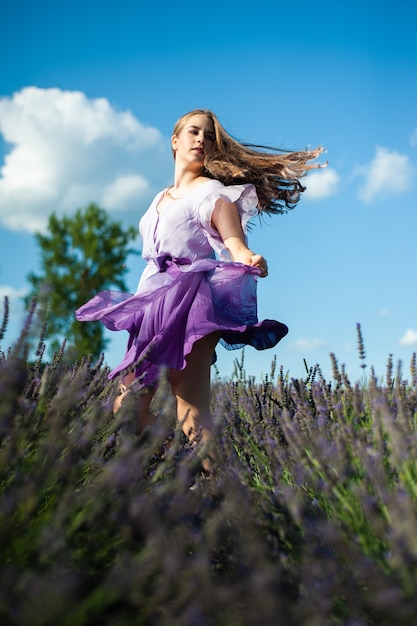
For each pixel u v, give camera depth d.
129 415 1.92
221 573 1.69
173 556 1.30
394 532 1.43
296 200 3.70
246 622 1.21
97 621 1.36
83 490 1.83
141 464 1.85
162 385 1.99
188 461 1.97
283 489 2.02
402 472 1.73
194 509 1.72
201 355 2.95
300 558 1.67
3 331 1.86
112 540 1.62
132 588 1.30
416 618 1.32
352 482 1.82
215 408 3.59
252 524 1.70
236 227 3.07
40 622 1.13
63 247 13.73
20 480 1.64
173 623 1.24
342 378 2.65
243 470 2.27
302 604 1.34
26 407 1.93
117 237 14.16
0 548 1.43
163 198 3.43
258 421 2.79
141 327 2.98
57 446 1.74
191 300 2.96
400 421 1.95
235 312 3.03
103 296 3.31
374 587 1.39
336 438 1.99
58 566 1.34
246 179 3.54
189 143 3.42
